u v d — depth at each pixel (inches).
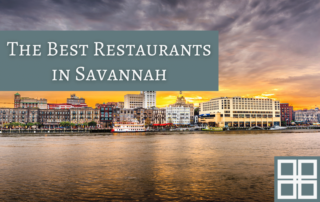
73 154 3324.3
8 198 1557.6
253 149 3846.0
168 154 3314.5
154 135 7805.1
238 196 1603.1
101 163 2659.9
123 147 4141.2
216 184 1841.8
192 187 1774.1
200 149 3850.9
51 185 1822.1
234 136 7185.0
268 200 1553.9
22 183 1873.8
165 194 1631.4
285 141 5315.0
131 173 2178.9
